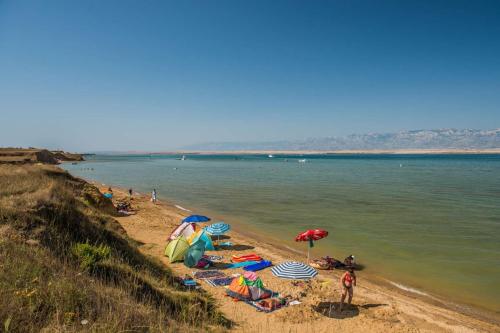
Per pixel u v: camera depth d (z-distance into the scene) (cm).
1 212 984
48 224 1055
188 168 11750
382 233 2350
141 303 779
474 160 19675
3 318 530
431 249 1972
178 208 3412
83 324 573
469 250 1942
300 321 1109
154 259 1553
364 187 5297
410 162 17112
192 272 1566
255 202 3775
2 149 9906
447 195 4272
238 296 1259
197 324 866
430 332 1069
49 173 2531
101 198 2744
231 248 2038
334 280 1532
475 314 1205
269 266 1706
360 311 1210
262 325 1056
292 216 2988
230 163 16650
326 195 4334
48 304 608
